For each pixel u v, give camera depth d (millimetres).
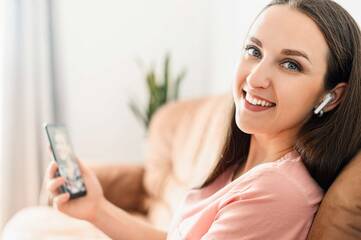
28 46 2361
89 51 2744
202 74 2969
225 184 1019
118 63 2820
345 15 807
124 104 2859
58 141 1062
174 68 2941
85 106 2779
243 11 2307
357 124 814
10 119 2375
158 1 2854
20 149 2424
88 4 2705
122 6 2785
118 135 2867
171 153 2088
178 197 1815
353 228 720
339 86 816
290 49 761
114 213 1081
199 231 860
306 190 770
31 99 2393
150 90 2656
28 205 2424
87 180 1078
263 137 912
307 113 826
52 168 1022
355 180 748
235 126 1004
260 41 794
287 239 742
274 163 808
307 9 772
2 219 2381
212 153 1585
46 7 2430
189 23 2922
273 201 740
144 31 2854
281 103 785
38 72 2432
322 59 778
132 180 2150
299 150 827
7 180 2383
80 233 1189
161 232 1081
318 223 753
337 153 816
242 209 762
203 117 1907
